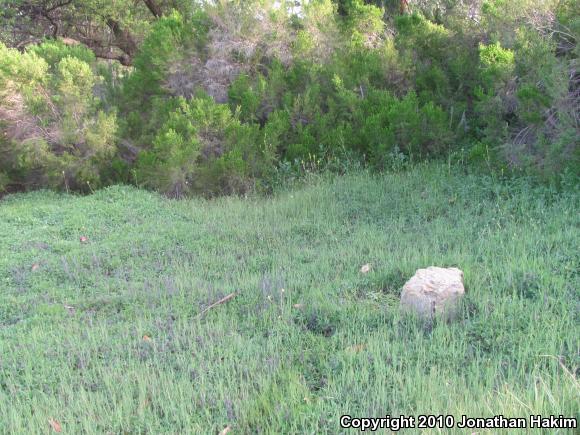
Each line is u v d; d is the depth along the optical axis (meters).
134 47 19.98
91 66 12.91
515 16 9.84
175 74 12.51
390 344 4.70
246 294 6.05
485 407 3.63
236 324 5.38
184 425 3.81
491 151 8.93
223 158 10.69
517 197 8.08
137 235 8.65
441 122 10.23
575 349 4.43
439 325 4.93
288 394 4.09
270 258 7.33
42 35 19.02
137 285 6.79
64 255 7.99
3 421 3.99
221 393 4.09
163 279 6.88
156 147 10.85
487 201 8.20
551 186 7.99
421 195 8.96
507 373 4.22
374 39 12.96
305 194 9.73
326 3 12.77
